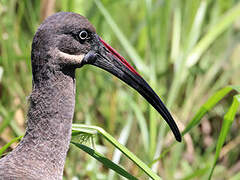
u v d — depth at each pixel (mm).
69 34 8297
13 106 12328
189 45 13109
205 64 14109
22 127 12062
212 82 14172
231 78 13945
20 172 7848
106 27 13492
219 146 8828
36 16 13172
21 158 8039
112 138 8289
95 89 12906
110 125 12680
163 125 11836
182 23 14086
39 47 8133
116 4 14211
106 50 8773
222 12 14820
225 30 14469
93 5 12758
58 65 8234
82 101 12531
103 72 12688
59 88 8258
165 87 13430
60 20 8242
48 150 8164
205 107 8828
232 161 13406
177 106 13547
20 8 12969
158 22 13898
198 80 13711
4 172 7754
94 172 11266
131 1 14508
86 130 8508
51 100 8195
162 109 9125
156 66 13492
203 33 14648
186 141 13242
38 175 7961
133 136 12625
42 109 8164
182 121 13086
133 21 14344
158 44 13805
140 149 12492
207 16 14820
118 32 12102
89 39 8562
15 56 12180
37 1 13234
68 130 8336
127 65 8930
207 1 14469
